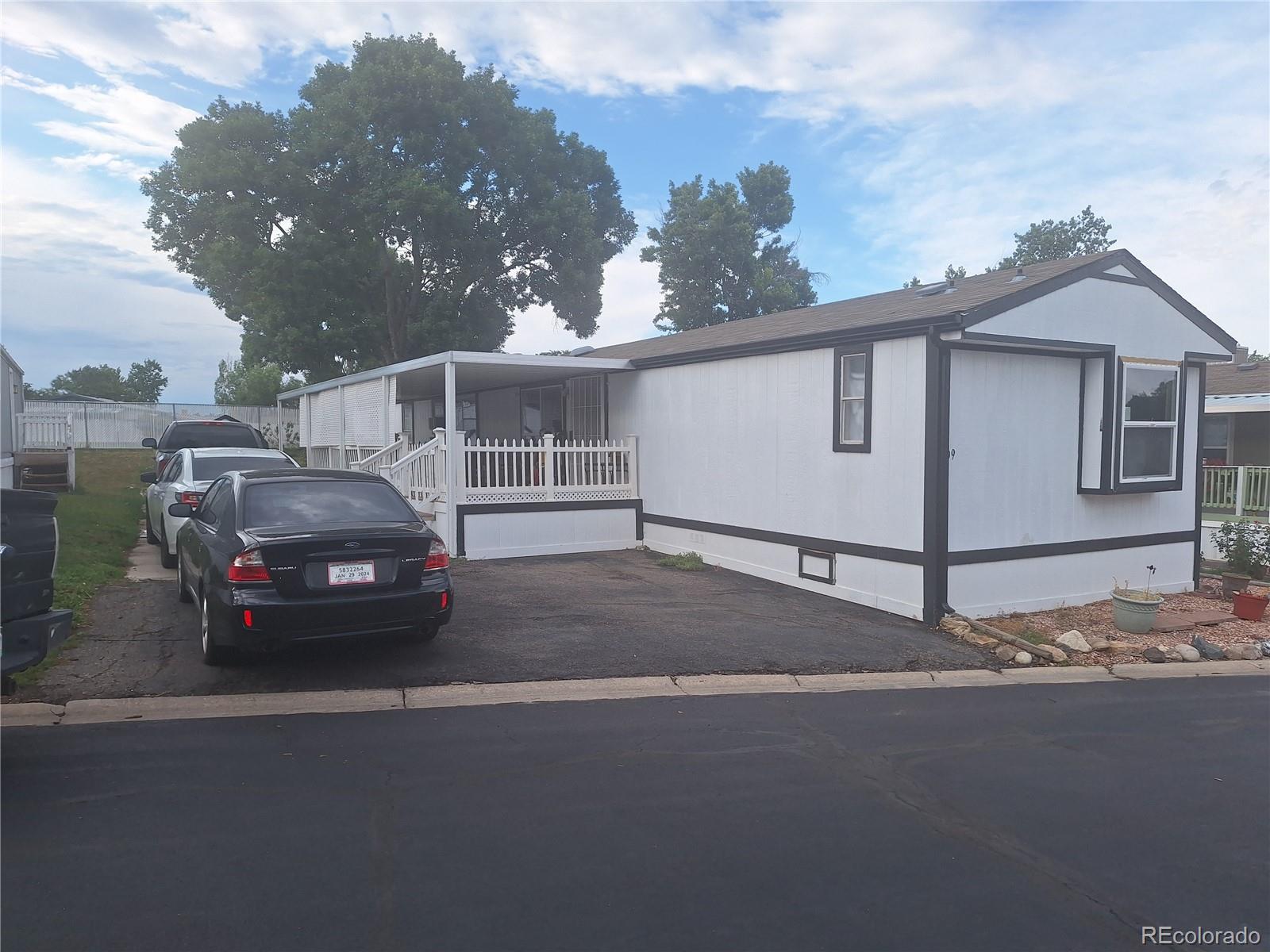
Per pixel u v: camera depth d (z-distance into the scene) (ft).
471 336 92.63
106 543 38.29
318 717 18.63
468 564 38.60
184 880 11.73
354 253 85.30
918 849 13.39
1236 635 29.30
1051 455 31.53
